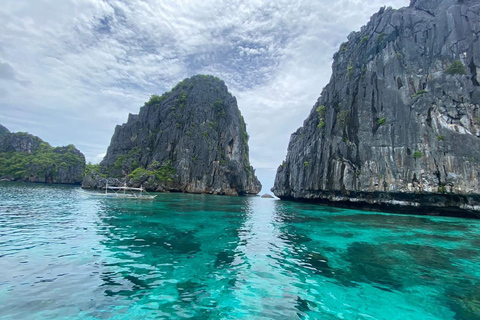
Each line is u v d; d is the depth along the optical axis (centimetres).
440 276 1034
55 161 9850
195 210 3008
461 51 3130
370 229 1980
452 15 3266
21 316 633
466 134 2770
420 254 1330
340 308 758
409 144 3016
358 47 4197
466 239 1664
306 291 866
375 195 3200
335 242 1562
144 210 2781
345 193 3509
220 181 7988
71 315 648
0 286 785
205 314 690
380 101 3372
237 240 1555
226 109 9500
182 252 1245
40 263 1000
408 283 959
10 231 1510
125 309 693
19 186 6462
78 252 1161
